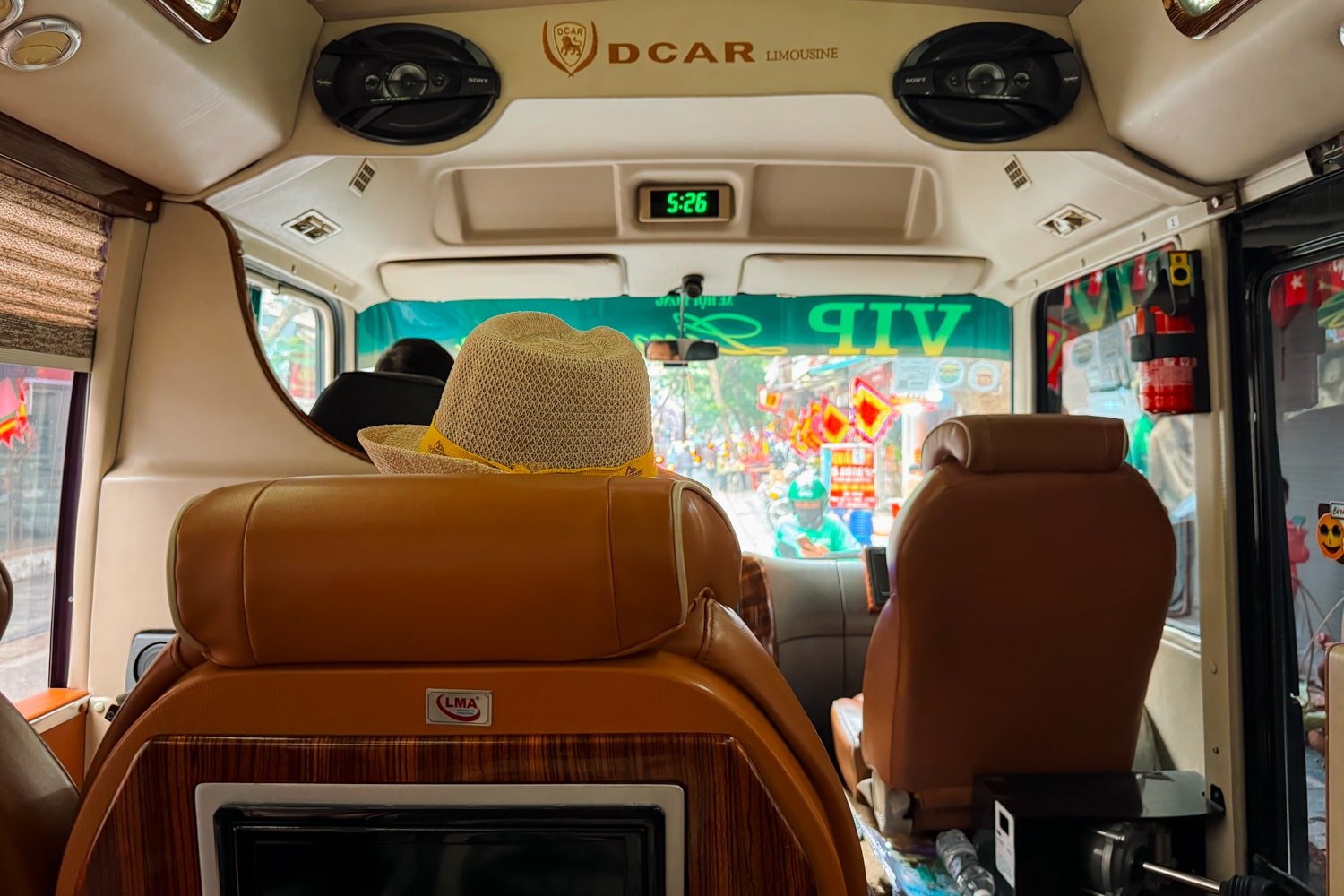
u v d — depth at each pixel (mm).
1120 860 1814
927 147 2500
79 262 1888
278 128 1979
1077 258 2754
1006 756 2090
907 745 2062
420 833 667
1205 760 2080
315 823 665
